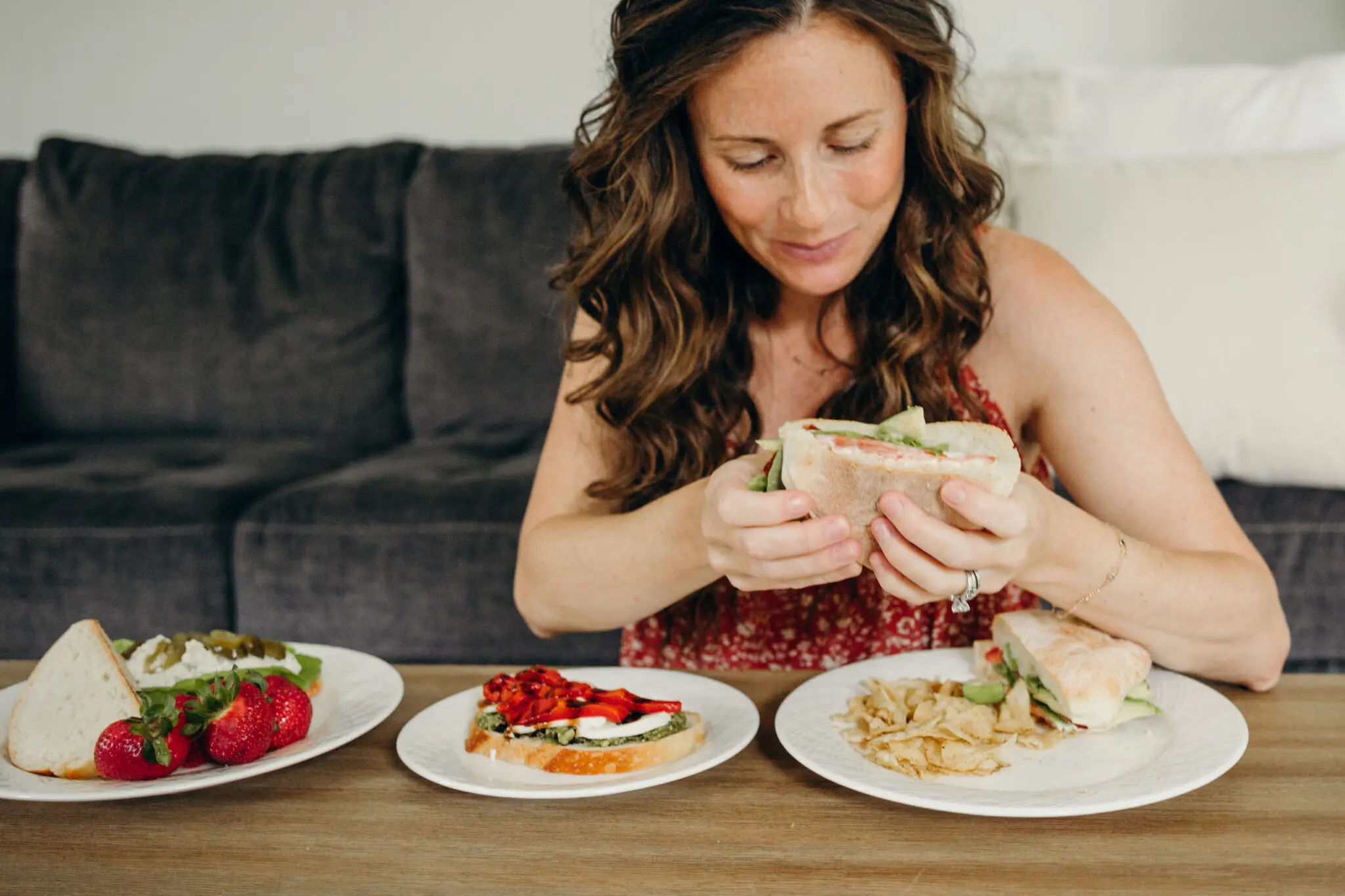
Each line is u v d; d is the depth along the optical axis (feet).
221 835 2.59
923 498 2.66
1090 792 2.55
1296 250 6.37
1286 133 7.31
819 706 3.16
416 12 9.92
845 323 4.30
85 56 10.30
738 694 3.25
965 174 3.86
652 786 2.74
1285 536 6.13
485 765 2.91
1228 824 2.47
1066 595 3.25
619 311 4.20
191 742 2.88
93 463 7.79
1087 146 7.62
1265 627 3.31
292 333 8.86
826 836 2.48
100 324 8.97
